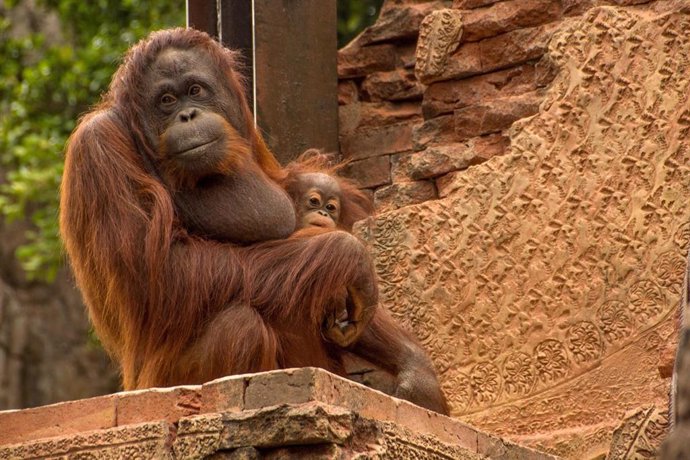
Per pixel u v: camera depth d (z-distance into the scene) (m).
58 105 27.45
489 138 13.24
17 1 28.56
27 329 30.97
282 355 9.63
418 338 12.56
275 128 13.77
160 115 9.95
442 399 10.59
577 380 11.79
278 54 13.90
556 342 11.96
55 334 31.33
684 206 11.65
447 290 12.53
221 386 8.02
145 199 9.69
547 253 12.17
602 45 12.37
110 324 9.91
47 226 26.41
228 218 9.87
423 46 13.66
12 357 30.59
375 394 8.30
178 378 9.57
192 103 9.96
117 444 8.17
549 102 12.50
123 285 9.57
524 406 11.98
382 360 10.56
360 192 12.95
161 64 10.01
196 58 10.09
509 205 12.43
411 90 14.28
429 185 13.45
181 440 7.96
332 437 7.65
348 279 9.59
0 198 26.77
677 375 5.63
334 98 14.20
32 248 26.48
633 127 12.05
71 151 9.90
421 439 8.47
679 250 11.58
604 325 11.77
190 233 9.89
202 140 9.69
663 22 12.10
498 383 12.15
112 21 27.25
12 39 28.73
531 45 13.15
